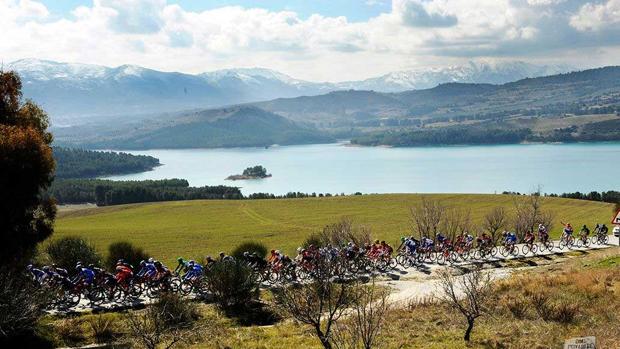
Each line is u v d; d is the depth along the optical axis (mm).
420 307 26047
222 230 87312
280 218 102125
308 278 30047
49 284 25297
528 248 45594
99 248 69375
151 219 106938
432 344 19781
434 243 44219
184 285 30344
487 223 63281
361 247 41969
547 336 19906
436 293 29125
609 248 46406
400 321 23344
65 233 83312
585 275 28625
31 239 30047
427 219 56938
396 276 36500
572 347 15273
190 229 89250
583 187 182750
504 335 20484
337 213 104562
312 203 119188
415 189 193125
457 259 42906
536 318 22562
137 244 72188
